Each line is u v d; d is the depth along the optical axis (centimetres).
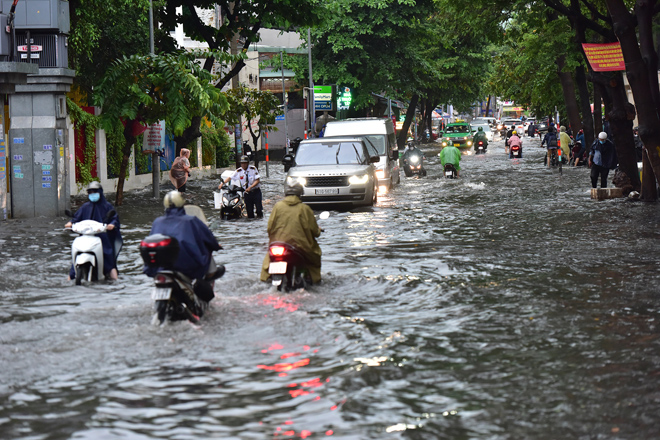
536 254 1255
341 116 6394
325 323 789
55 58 2008
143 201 2458
